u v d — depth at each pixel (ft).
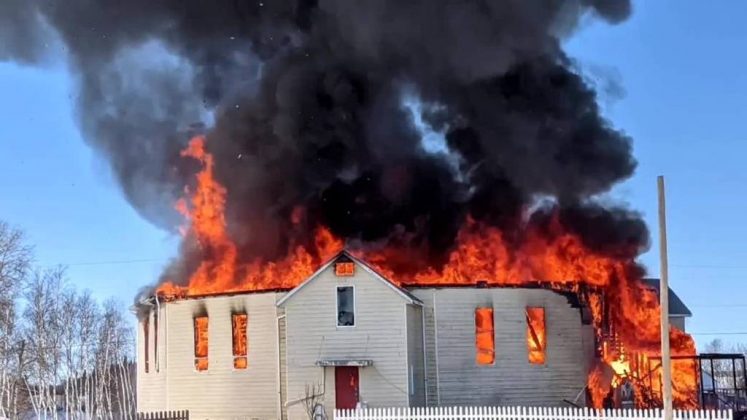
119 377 190.60
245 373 104.88
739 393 119.34
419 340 101.76
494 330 103.86
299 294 99.45
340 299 98.99
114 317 214.69
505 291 104.94
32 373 173.27
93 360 186.09
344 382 97.81
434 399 100.78
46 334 173.88
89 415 162.71
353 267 99.04
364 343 97.76
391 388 96.63
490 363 103.14
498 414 82.33
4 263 159.02
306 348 98.53
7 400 154.92
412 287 103.24
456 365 102.12
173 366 109.81
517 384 103.35
